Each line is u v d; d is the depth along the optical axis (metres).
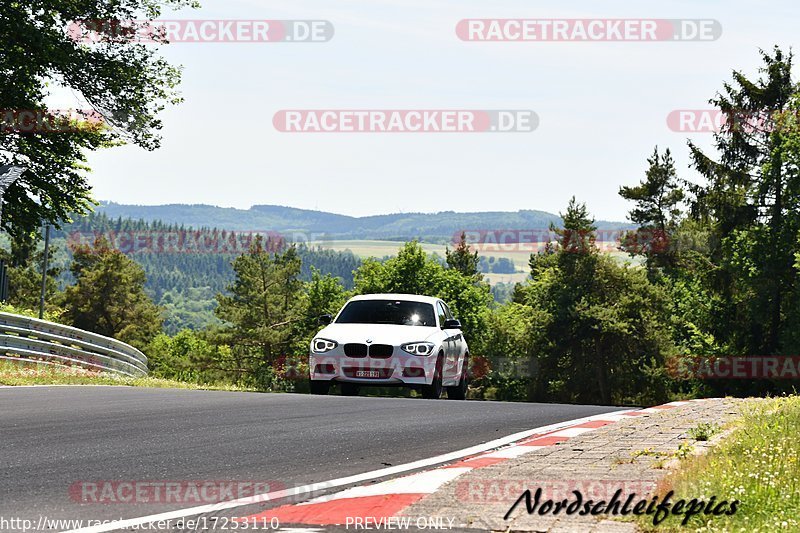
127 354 68.50
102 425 24.56
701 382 125.50
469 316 182.38
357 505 14.42
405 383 38.53
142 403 30.92
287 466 18.70
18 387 37.19
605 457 18.48
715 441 19.94
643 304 143.38
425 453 20.78
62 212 81.31
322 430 24.31
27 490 15.70
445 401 34.06
